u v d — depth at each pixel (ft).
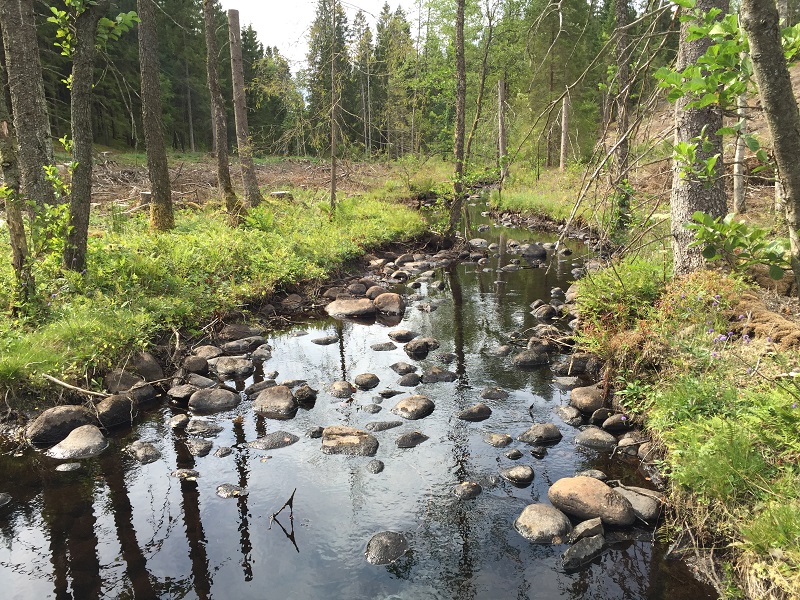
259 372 23.75
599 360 22.47
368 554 12.75
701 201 20.79
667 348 18.53
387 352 26.25
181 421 18.76
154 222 39.19
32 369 19.04
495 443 17.53
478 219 71.61
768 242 6.32
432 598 11.53
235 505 14.61
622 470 15.90
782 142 5.46
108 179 64.90
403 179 81.56
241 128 47.75
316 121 51.62
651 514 13.61
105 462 16.49
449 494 15.03
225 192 48.47
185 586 11.84
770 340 16.01
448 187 50.06
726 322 18.65
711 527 12.45
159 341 24.47
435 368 23.29
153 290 27.58
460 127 46.60
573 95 73.46
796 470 11.82
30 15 24.35
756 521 10.96
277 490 15.29
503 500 14.76
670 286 21.03
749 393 14.20
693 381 15.44
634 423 18.06
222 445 17.60
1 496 14.55
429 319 31.30
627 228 28.55
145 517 14.08
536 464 16.38
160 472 16.05
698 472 12.61
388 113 72.18
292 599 11.53
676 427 14.61
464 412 19.52
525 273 42.47
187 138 150.61
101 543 13.14
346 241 43.88
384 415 19.65
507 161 19.19
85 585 11.82
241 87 47.19
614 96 14.17
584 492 14.02
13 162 21.49
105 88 90.63
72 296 24.04
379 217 54.54
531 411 19.83
